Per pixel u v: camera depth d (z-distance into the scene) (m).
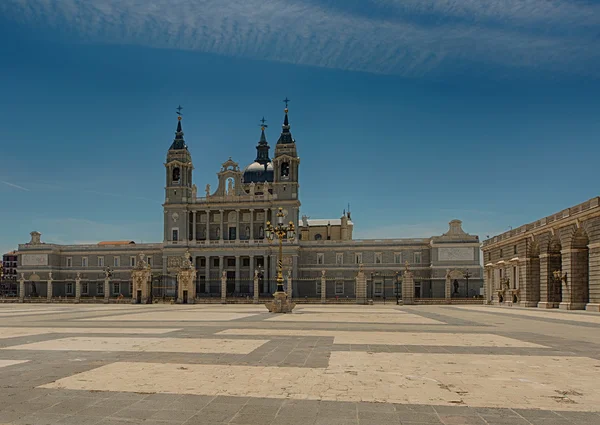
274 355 20.23
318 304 97.44
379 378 15.52
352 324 37.19
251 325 36.16
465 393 13.59
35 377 15.71
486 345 23.55
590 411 11.84
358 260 132.88
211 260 138.12
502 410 11.94
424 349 22.05
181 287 101.88
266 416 11.48
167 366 17.64
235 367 17.44
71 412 11.80
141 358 19.53
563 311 57.22
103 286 143.38
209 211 138.88
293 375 15.99
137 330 31.95
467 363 18.22
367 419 11.26
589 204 54.91
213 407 12.23
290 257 131.25
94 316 50.03
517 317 46.69
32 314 54.78
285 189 135.38
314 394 13.49
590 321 40.47
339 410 11.97
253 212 138.75
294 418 11.34
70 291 145.00
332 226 156.25
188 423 10.99
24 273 144.62
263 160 161.12
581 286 59.72
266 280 131.88
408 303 96.38
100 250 144.62
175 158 139.00
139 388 14.19
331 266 133.50
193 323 38.59
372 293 123.94
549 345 23.52
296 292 129.12
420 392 13.70
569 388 14.16
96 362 18.58
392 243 131.75
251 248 133.50
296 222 133.12
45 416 11.50
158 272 140.75
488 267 93.25
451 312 58.62
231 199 137.62
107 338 26.86
